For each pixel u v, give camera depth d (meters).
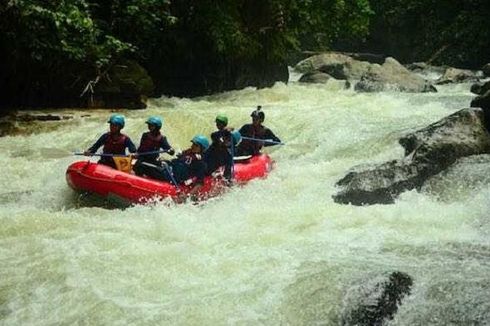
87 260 5.46
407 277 4.74
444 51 26.62
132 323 4.46
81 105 12.75
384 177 7.36
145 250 5.70
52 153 8.85
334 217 6.52
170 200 7.33
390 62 17.59
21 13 11.18
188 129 11.13
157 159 8.00
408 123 10.58
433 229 6.12
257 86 17.38
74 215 6.79
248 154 8.95
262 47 17.16
